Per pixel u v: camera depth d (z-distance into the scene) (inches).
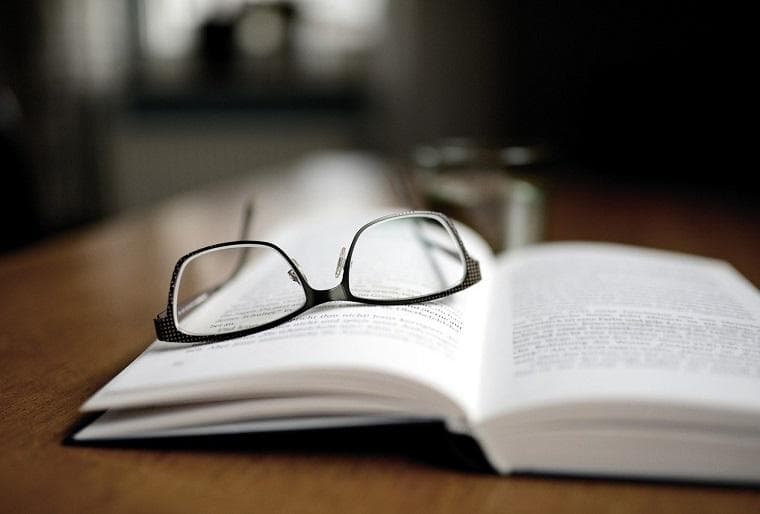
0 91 66.7
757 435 14.2
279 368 14.6
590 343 16.1
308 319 16.4
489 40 72.0
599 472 14.5
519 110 73.6
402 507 13.9
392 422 14.5
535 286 19.3
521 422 14.4
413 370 14.7
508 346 16.5
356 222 22.2
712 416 14.2
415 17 71.4
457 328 16.6
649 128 71.2
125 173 75.5
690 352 15.7
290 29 74.4
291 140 75.2
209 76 74.7
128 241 27.1
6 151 43.3
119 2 71.7
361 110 75.3
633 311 17.4
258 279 19.0
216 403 14.9
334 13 73.7
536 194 23.8
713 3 67.2
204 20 73.6
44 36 68.1
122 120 74.2
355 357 14.8
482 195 23.5
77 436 15.1
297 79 75.0
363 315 16.4
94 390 16.8
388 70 72.9
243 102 74.9
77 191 71.2
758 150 67.3
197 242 26.8
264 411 14.7
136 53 73.2
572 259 20.9
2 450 14.9
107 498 13.9
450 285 18.2
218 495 14.0
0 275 23.6
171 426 14.8
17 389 16.8
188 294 21.7
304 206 32.7
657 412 14.3
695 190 39.7
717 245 26.7
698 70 68.9
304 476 14.4
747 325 16.9
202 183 76.0
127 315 20.5
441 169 24.1
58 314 20.6
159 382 14.9
